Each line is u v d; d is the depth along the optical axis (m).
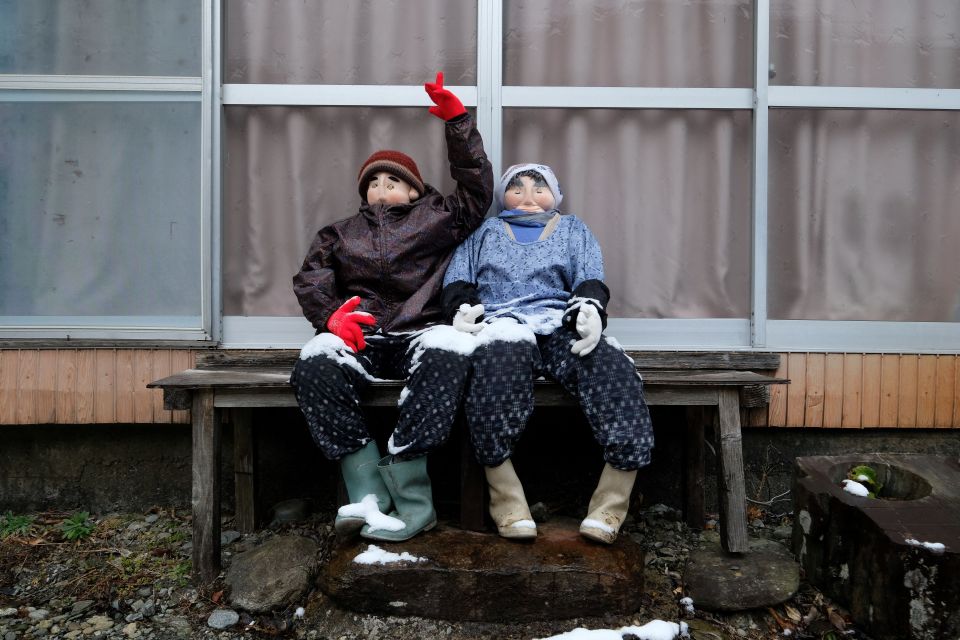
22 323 3.05
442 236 2.88
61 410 3.00
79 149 3.05
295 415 3.08
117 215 3.06
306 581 2.46
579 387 2.39
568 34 3.12
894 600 2.16
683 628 2.28
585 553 2.35
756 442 3.09
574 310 2.47
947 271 3.10
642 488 3.10
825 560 2.43
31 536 2.87
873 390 3.01
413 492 2.42
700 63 3.11
